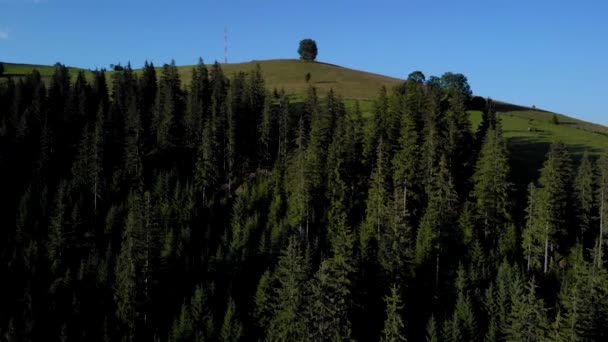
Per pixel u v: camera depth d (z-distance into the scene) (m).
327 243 90.88
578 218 95.31
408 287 79.06
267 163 122.12
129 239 82.12
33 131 127.44
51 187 111.25
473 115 162.50
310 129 124.06
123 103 142.38
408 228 82.50
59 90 147.88
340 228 87.06
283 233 91.94
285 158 116.00
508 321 68.62
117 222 98.62
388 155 105.62
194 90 144.00
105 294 83.00
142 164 116.31
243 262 88.00
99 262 89.19
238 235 92.94
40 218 100.06
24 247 91.56
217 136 119.88
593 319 61.75
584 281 72.31
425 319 75.00
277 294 78.25
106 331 76.25
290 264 71.69
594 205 94.19
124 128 127.56
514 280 75.94
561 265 87.56
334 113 128.88
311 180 98.00
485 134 116.25
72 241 93.81
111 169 117.94
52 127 126.19
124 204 104.62
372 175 100.94
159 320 80.94
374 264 80.19
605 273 70.56
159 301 83.38
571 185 98.81
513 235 90.44
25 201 101.69
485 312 73.44
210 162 111.38
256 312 77.81
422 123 117.88
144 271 81.62
